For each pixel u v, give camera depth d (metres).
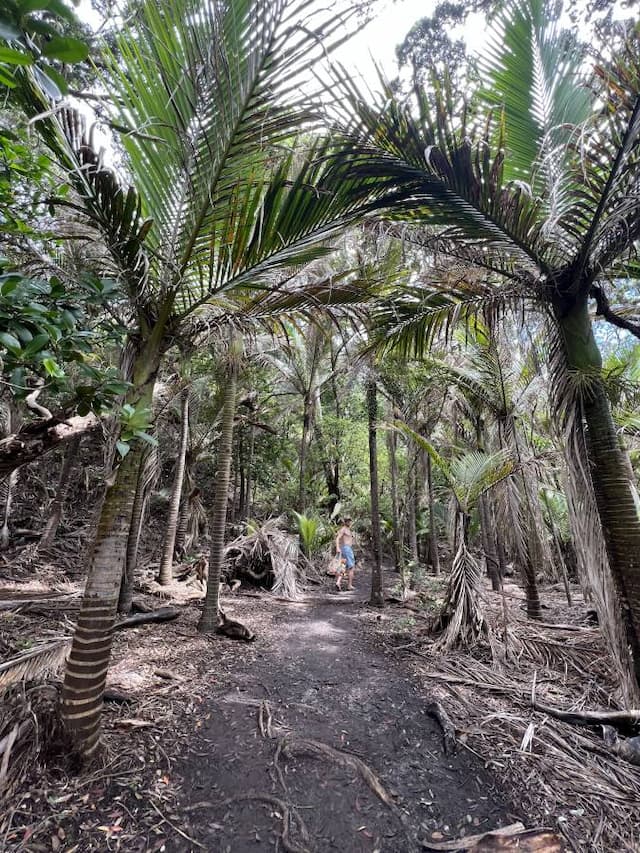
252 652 3.83
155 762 2.13
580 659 3.75
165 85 1.71
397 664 3.65
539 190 3.01
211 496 10.26
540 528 5.12
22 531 6.81
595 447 3.02
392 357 4.92
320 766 2.22
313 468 11.80
